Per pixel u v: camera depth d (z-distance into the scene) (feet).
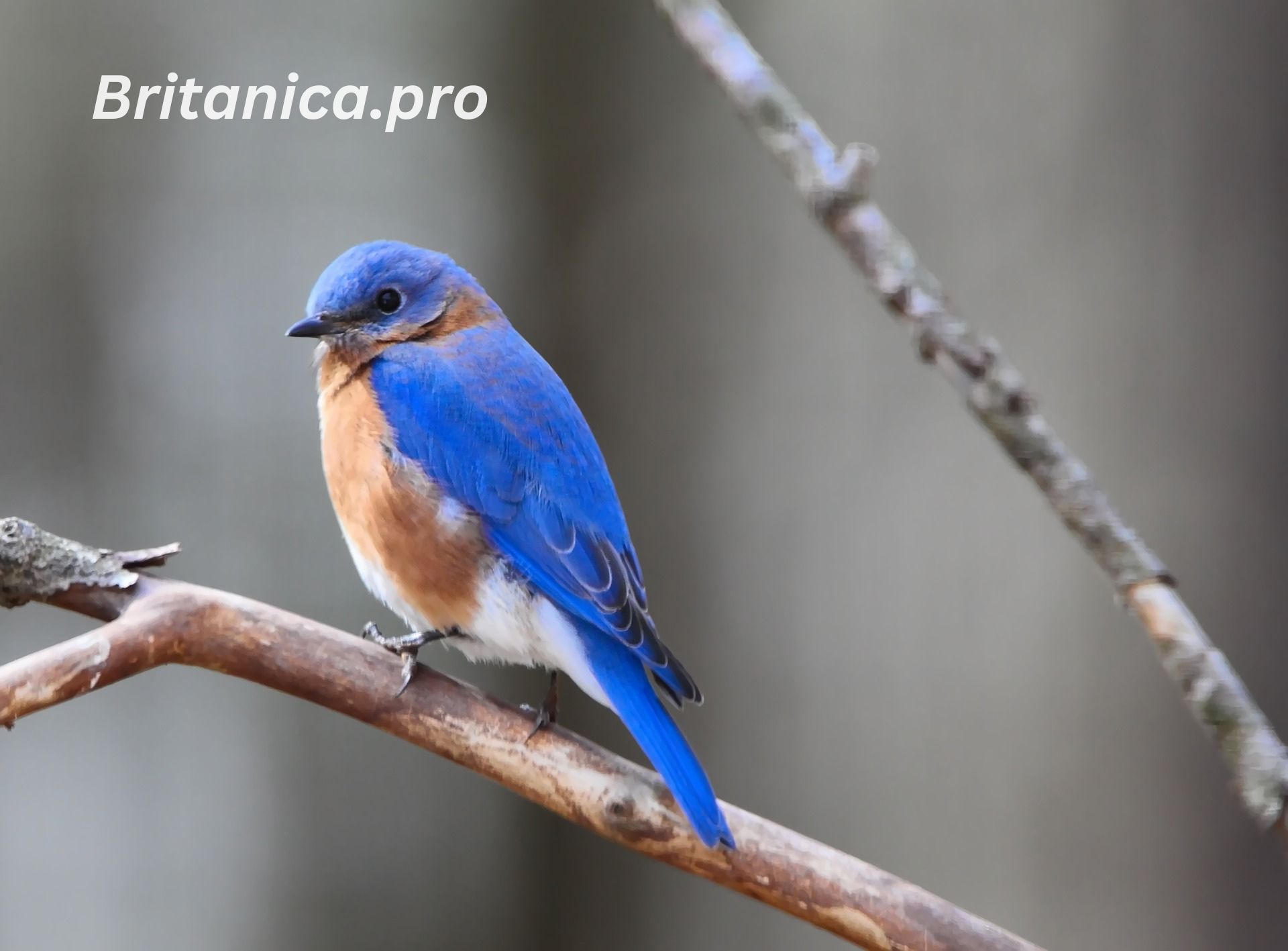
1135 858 15.81
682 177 15.98
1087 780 15.83
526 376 15.61
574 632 15.53
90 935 16.02
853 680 15.89
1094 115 15.84
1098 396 15.84
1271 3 15.83
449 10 16.07
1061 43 15.85
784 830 15.33
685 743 15.35
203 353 16.06
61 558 15.34
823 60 15.90
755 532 15.93
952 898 15.85
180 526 16.03
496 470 15.56
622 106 16.01
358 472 15.57
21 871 16.01
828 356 15.92
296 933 16.03
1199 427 15.83
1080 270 15.84
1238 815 15.80
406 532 15.56
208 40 16.08
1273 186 15.83
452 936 16.05
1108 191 15.84
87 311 16.03
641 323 15.98
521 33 16.05
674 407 15.97
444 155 16.07
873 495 15.89
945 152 15.88
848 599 15.90
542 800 15.37
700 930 15.98
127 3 16.07
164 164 16.07
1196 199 15.83
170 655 15.35
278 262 16.07
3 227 16.02
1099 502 14.48
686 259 15.98
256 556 16.05
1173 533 15.83
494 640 15.56
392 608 15.60
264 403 16.06
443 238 16.07
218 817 16.05
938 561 15.88
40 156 16.05
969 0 15.87
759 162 15.96
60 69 16.06
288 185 16.08
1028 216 15.85
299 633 15.37
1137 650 15.81
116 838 16.03
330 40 16.10
